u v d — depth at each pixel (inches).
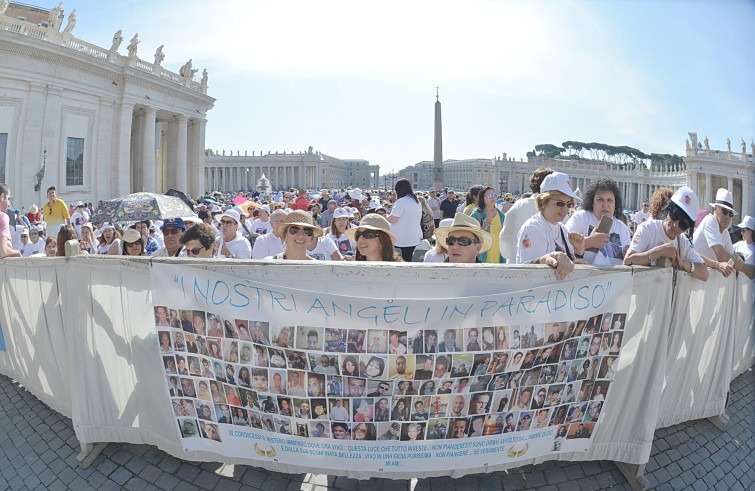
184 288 141.9
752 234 238.2
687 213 155.0
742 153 1920.5
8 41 1123.3
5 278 219.5
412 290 135.7
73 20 1322.6
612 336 146.0
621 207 198.5
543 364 141.3
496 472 152.7
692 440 179.2
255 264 137.5
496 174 4562.0
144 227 385.4
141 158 1683.1
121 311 157.3
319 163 5315.0
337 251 275.3
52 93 1262.3
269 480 149.0
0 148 1157.1
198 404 147.2
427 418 137.5
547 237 167.5
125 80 1494.8
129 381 160.6
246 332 137.6
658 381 150.6
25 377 220.1
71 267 161.5
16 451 176.9
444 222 311.0
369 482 148.2
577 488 146.3
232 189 4972.9
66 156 1330.0
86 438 163.0
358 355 133.6
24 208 1202.0
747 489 156.0
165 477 151.6
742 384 240.1
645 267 147.5
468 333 134.1
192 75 1911.9
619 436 153.5
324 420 137.9
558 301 138.8
